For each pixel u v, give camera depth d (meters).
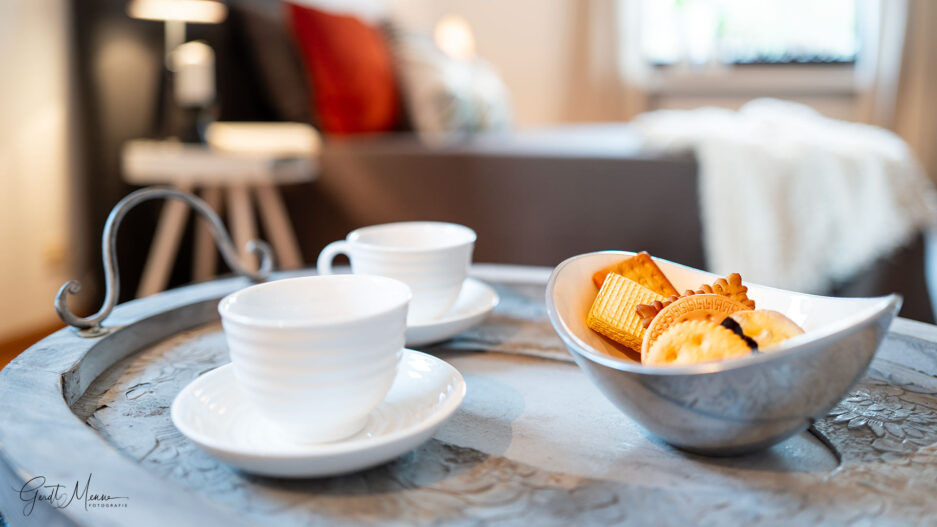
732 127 1.91
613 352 0.52
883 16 3.47
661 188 1.75
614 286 0.52
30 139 1.98
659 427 0.43
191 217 2.15
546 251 1.85
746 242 1.70
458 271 0.63
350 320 0.39
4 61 1.90
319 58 2.04
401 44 2.29
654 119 2.09
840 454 0.45
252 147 1.96
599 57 3.80
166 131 2.16
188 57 1.97
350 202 1.99
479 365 0.61
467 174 1.88
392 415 0.46
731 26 3.82
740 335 0.42
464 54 2.83
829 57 3.70
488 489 0.41
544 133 2.49
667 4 3.87
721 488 0.41
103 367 0.58
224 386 0.47
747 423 0.40
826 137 1.81
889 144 1.89
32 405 0.46
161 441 0.46
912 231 1.70
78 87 2.02
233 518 0.34
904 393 0.54
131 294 2.09
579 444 0.46
